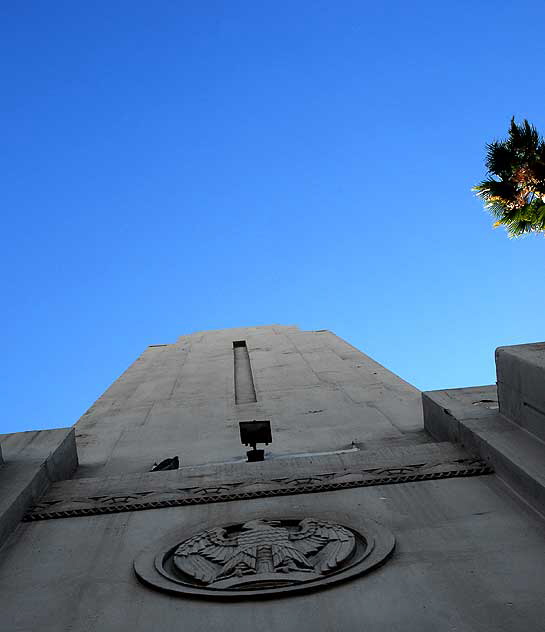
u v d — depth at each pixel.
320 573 7.31
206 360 21.66
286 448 12.71
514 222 11.20
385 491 9.49
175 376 19.61
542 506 8.40
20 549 8.55
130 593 7.36
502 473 9.49
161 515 9.21
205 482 10.07
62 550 8.45
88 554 8.30
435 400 12.42
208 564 7.71
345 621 6.56
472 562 7.48
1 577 7.91
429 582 7.14
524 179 11.13
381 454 10.66
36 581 7.76
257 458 11.83
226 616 6.79
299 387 17.08
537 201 11.16
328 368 18.84
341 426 13.79
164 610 6.98
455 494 9.24
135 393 17.92
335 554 7.69
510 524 8.31
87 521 9.19
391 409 14.66
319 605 6.85
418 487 9.54
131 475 10.53
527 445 9.70
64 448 11.58
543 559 7.46
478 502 8.97
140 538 8.61
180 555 7.93
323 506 9.15
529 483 8.70
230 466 10.59
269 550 7.83
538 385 9.75
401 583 7.15
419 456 10.50
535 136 11.13
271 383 17.66
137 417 15.60
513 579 7.09
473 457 10.25
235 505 9.35
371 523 8.48
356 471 10.09
